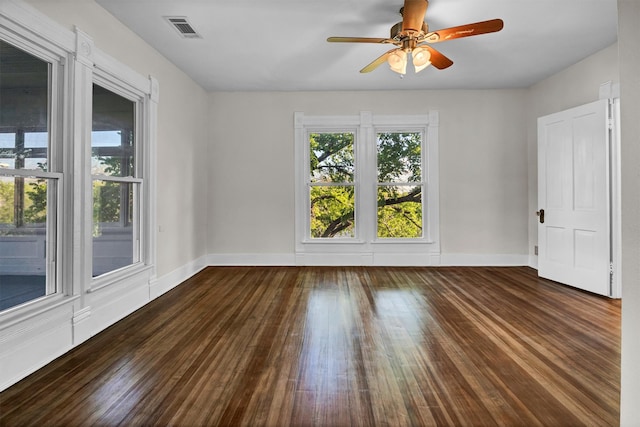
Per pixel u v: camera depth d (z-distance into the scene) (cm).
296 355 242
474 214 537
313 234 552
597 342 261
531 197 525
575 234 411
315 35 353
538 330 284
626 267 124
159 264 394
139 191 360
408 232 545
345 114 538
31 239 234
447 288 414
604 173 375
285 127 541
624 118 124
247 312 332
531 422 170
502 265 536
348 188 547
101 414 177
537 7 303
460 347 254
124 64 323
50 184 248
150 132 368
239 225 546
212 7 301
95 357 240
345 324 300
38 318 226
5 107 215
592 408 181
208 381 208
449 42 369
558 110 462
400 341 265
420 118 534
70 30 256
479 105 532
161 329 290
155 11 305
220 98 540
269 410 180
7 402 187
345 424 169
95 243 298
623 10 124
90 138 277
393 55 292
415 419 173
